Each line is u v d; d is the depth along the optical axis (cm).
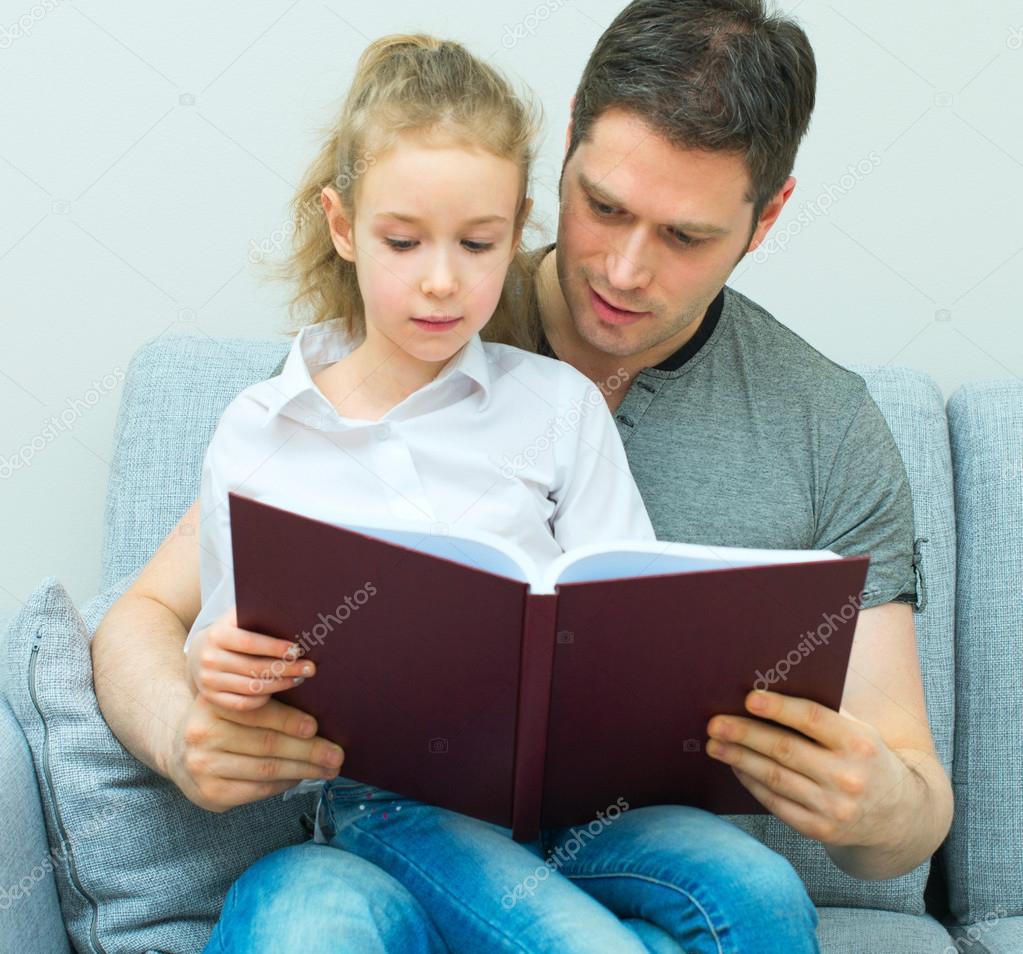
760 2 115
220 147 165
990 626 149
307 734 105
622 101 112
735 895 99
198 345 154
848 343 172
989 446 154
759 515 129
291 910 98
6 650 128
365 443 122
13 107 163
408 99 113
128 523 146
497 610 94
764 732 103
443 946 105
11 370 170
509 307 135
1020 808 143
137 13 162
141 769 123
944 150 167
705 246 115
